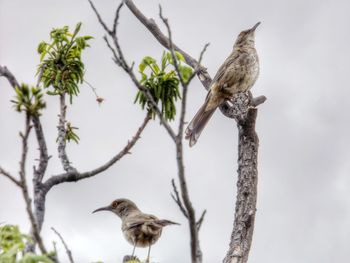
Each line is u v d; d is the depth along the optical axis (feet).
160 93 32.96
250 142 42.16
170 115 33.06
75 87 34.04
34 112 21.89
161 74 33.14
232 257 37.73
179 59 33.22
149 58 33.35
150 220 43.04
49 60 34.19
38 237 20.85
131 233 43.42
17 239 21.61
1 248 21.44
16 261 20.36
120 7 22.56
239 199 40.47
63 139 31.24
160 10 22.16
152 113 32.60
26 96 21.93
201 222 22.13
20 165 20.54
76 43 34.22
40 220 25.89
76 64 34.24
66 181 28.37
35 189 26.45
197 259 22.20
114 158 30.58
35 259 20.40
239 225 39.27
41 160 26.45
